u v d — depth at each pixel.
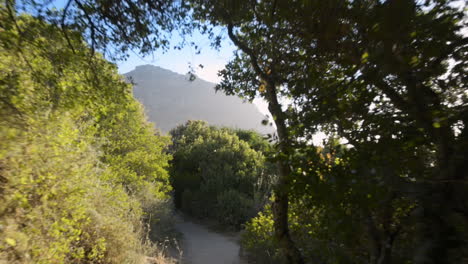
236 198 14.66
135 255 6.18
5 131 3.12
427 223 2.07
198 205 16.59
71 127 4.95
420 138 2.17
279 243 4.09
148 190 11.24
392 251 2.84
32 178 3.69
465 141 2.05
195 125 32.81
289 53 3.20
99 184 5.66
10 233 3.12
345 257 3.13
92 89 4.30
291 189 2.78
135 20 3.82
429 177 2.18
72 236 4.33
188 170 22.27
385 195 2.33
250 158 20.50
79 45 3.86
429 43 2.15
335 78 2.43
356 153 2.35
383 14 1.96
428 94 2.24
